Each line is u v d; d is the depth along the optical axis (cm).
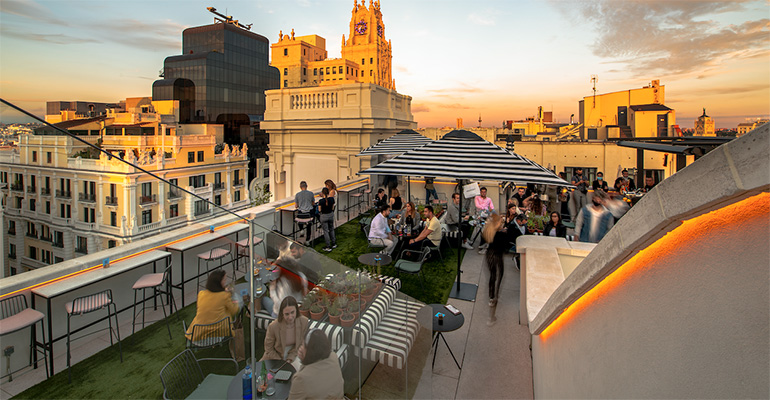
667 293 140
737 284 105
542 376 371
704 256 121
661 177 1952
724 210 113
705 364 115
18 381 280
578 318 247
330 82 11406
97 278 316
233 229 301
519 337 552
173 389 264
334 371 268
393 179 1695
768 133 90
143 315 313
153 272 321
